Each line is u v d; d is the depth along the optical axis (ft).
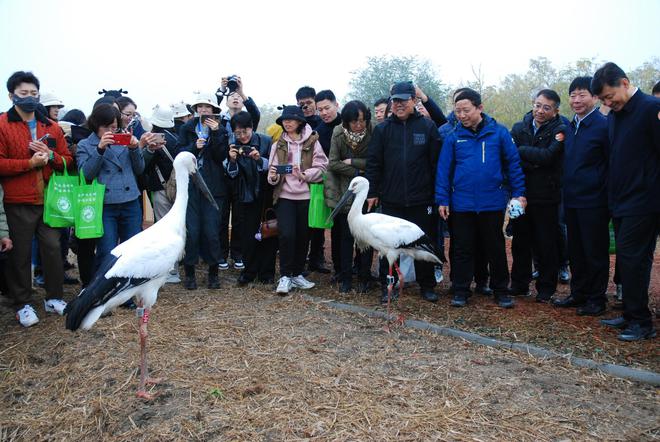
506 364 14.55
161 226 14.94
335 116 22.35
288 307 19.48
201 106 20.90
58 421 12.12
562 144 18.25
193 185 20.89
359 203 18.94
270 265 22.82
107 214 18.72
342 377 13.66
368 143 20.65
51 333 16.98
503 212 18.97
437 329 17.01
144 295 14.05
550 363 14.51
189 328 17.21
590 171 17.24
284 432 11.20
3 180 17.30
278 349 15.53
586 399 12.50
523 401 12.41
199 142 20.38
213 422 11.66
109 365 14.58
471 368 14.25
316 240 25.20
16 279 17.99
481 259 20.80
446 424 11.39
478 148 18.53
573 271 18.57
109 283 13.14
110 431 11.65
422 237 18.40
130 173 19.12
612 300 19.89
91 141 18.24
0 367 14.80
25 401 13.08
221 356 15.05
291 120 20.85
